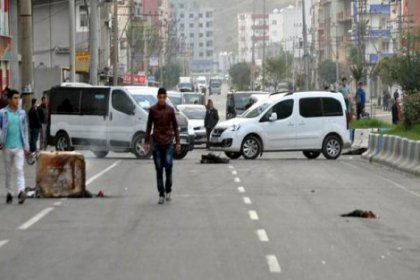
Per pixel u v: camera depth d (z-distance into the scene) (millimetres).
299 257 15898
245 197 25203
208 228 19281
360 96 64375
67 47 81438
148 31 135500
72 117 42875
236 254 16172
